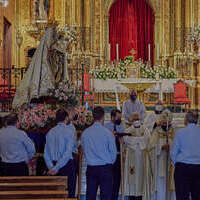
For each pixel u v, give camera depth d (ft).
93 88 64.23
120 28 84.38
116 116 33.14
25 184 22.66
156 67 70.18
